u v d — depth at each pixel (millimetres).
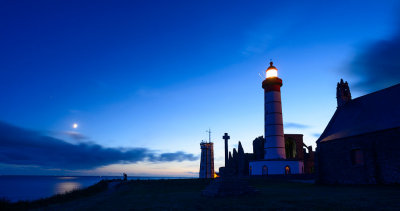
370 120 32938
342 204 14125
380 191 21766
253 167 59219
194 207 15047
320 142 37531
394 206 13109
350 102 40781
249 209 13602
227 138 31078
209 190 21703
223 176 21750
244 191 21156
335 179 34500
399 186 26141
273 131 59062
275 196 19672
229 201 17266
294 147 67750
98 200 22547
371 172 29812
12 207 21594
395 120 28953
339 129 36875
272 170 55938
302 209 12992
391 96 33344
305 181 41906
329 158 35906
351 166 32438
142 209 14914
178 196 22281
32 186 124625
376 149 29641
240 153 71312
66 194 30547
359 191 22344
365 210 12125
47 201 25375
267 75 63188
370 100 36531
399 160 27109
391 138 28172
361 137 31531
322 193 21281
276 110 59938
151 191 30047
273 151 58156
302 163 58125
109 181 60438
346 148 33438
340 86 42500
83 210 15680
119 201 20109
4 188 101938
